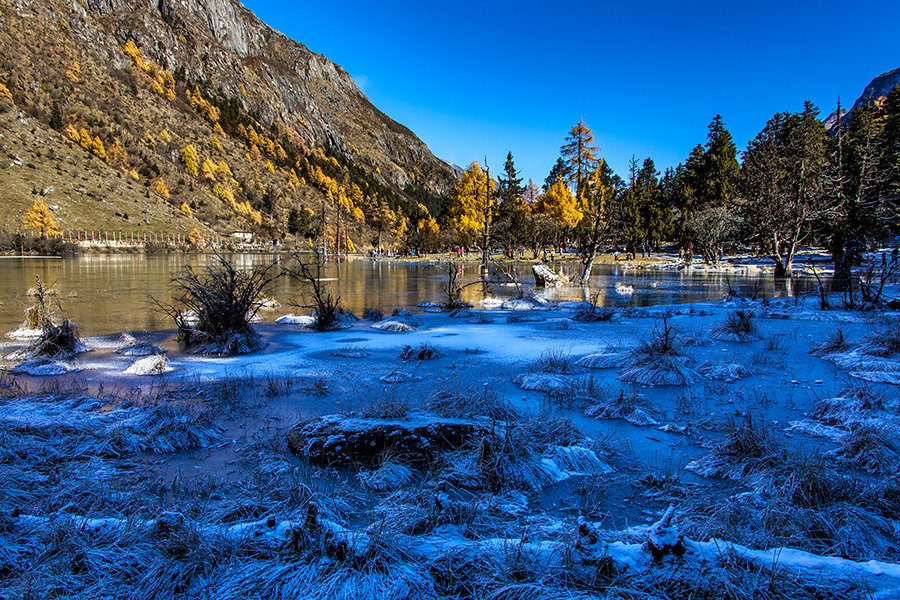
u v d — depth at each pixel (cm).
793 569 225
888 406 513
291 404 586
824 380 680
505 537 277
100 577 230
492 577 227
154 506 316
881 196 2591
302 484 349
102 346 932
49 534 264
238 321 951
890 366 707
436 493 317
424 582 225
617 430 503
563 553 241
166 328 1146
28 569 233
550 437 452
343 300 1897
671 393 636
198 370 764
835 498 327
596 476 392
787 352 884
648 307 1645
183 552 242
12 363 785
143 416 494
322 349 945
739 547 250
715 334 1038
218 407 564
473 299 1964
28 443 420
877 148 3206
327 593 214
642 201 5647
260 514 316
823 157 3088
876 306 1422
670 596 211
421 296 2052
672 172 7638
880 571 225
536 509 339
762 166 3116
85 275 2708
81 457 416
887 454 398
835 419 498
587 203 4731
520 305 1689
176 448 446
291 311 1513
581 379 704
